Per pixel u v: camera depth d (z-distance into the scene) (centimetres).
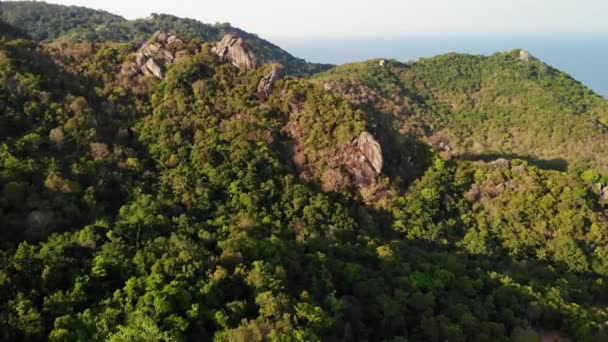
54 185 5381
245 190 6562
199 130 7356
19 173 5319
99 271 4084
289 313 3916
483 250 6612
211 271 4275
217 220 5597
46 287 3931
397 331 4625
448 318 4766
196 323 3728
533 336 4647
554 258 6750
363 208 6969
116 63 8644
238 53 8738
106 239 4672
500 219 7206
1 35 8594
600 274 6612
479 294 5456
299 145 7650
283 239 5462
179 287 3931
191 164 6856
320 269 4938
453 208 7350
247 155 6994
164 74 8406
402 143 8106
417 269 5625
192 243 4700
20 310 3609
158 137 7212
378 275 5272
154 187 6294
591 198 7531
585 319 5125
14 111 6519
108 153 6525
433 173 7688
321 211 6594
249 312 3984
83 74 8175
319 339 3728
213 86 8150
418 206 7106
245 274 4309
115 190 5997
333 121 7731
